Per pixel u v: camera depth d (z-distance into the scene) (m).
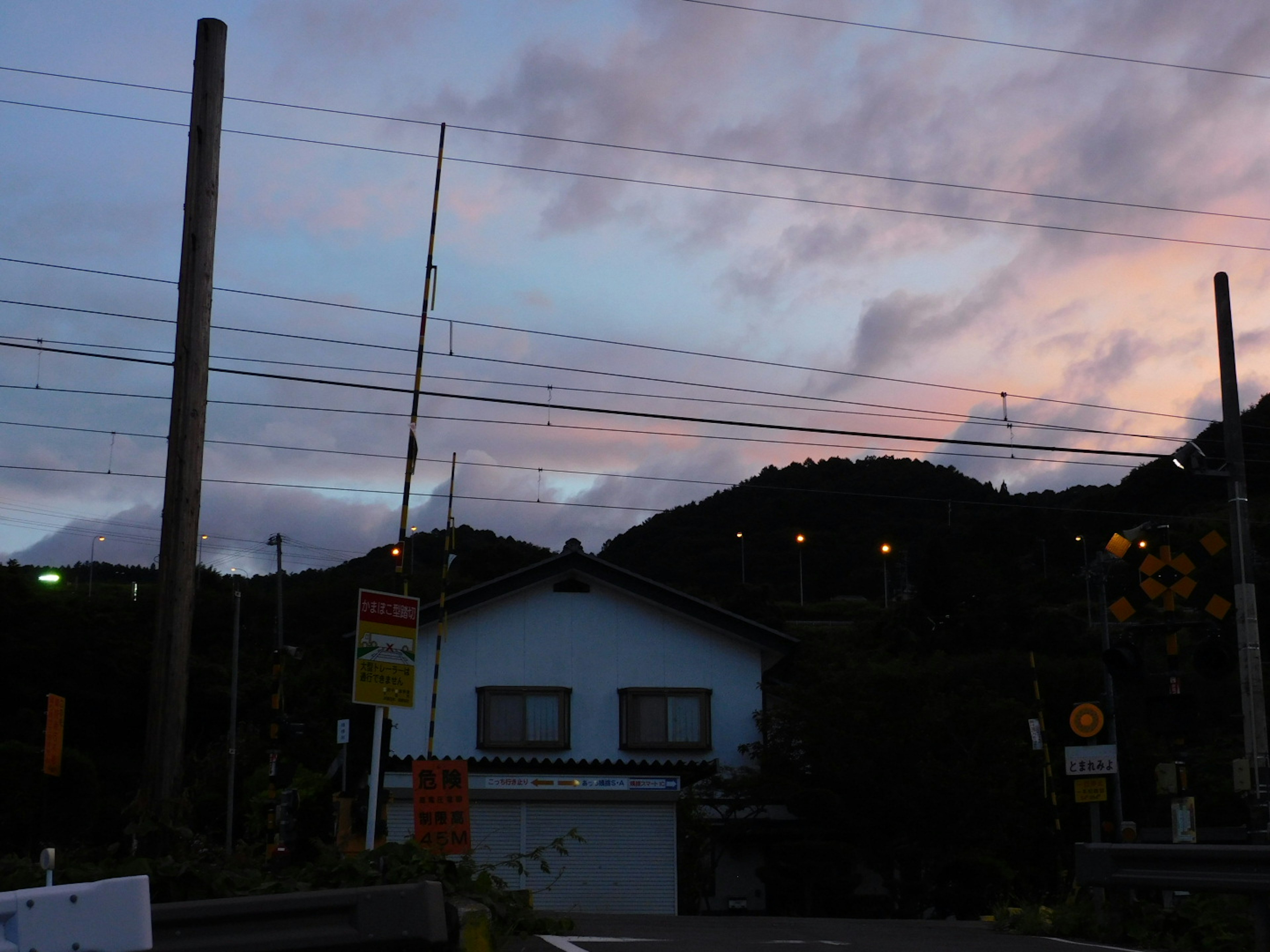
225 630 57.50
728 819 27.42
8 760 28.88
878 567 100.38
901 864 26.66
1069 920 11.28
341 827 24.53
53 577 60.50
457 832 13.49
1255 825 14.49
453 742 28.45
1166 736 14.47
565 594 29.62
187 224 11.85
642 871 22.95
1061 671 30.66
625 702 29.11
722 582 100.31
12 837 28.16
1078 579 67.38
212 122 12.07
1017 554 81.12
